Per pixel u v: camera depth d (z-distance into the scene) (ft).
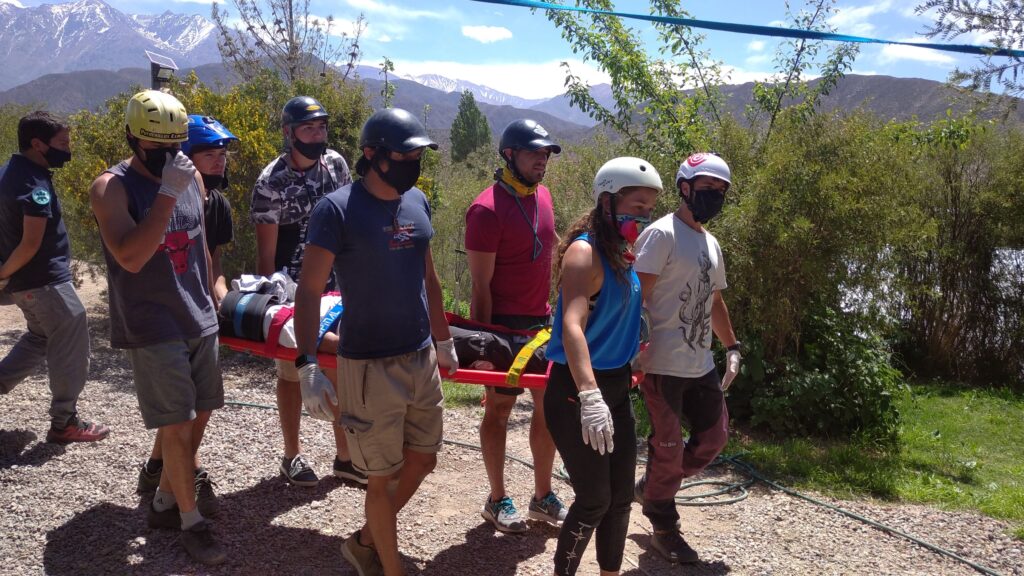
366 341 11.28
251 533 13.69
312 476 15.81
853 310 24.45
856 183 22.04
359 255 11.14
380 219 11.25
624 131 31.45
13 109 55.67
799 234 21.83
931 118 29.68
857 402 23.24
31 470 15.80
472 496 16.29
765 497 17.93
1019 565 15.01
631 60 29.86
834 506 17.61
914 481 20.03
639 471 19.15
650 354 13.62
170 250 12.50
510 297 14.48
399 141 10.79
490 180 56.95
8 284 16.80
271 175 15.39
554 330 11.44
